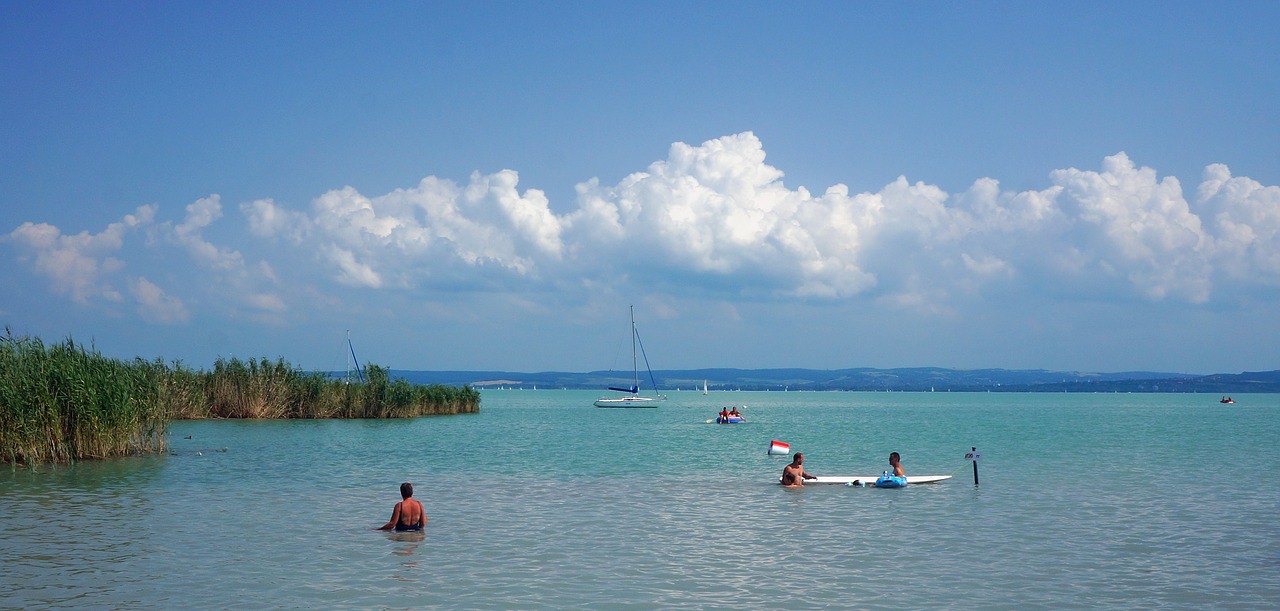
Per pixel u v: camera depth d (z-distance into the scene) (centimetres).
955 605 1878
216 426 7375
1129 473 4356
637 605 1870
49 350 4231
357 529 2695
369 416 9100
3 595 1900
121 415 4394
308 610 1811
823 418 12688
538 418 11875
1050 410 17350
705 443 6731
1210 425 10094
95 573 2100
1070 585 2048
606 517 2958
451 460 4984
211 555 2308
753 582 2062
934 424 10519
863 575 2138
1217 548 2461
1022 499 3400
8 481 3647
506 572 2145
